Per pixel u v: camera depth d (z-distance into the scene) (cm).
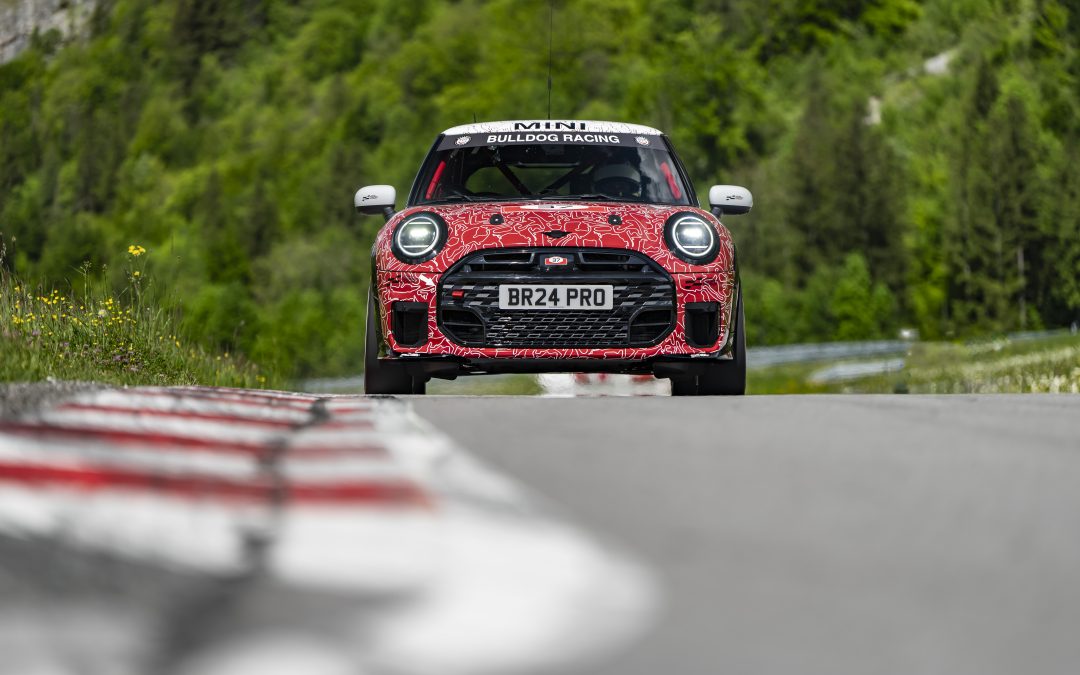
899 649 439
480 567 539
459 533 611
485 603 479
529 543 593
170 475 771
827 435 1148
